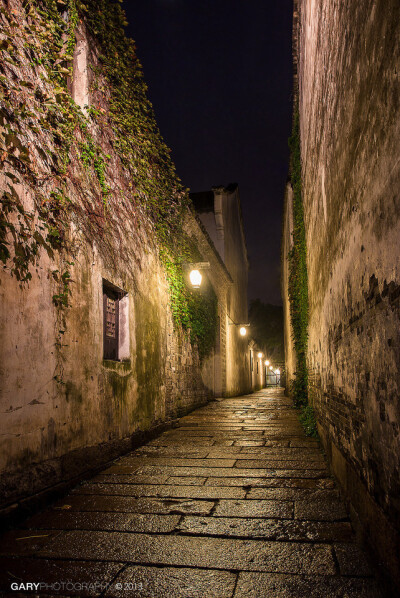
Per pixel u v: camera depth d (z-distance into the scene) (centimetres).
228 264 1869
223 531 321
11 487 331
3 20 360
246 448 613
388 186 199
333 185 377
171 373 854
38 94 404
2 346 328
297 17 720
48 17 436
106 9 568
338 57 324
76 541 306
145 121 691
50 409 391
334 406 425
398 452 197
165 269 827
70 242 448
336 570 257
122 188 623
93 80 550
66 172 443
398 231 186
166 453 588
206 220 1820
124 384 588
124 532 321
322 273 500
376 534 243
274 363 4169
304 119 698
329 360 461
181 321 948
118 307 619
